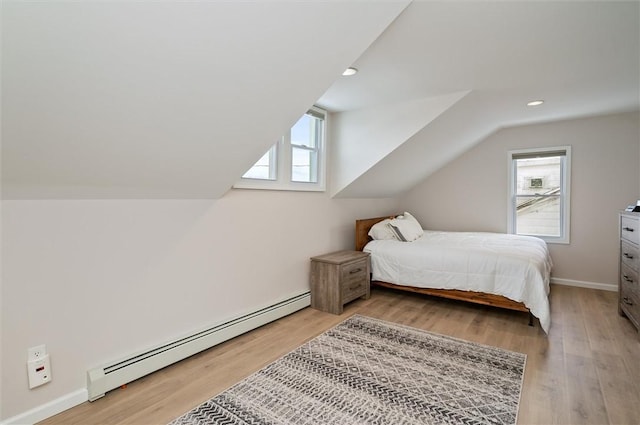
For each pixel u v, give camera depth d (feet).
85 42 3.80
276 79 5.92
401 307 11.56
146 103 4.96
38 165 4.91
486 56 7.68
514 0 5.54
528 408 5.90
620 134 13.29
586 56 7.71
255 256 9.68
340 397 6.19
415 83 9.38
